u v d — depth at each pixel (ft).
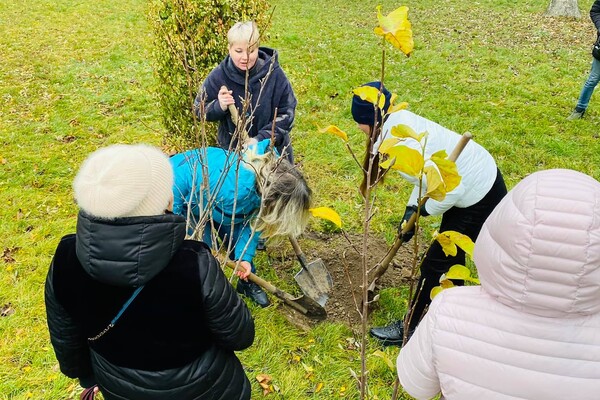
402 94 22.94
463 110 21.33
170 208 5.30
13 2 38.37
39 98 22.03
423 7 40.42
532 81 24.29
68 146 18.25
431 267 9.59
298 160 17.44
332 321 11.16
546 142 18.49
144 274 4.83
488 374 4.75
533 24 34.63
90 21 34.30
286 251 13.05
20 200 15.01
